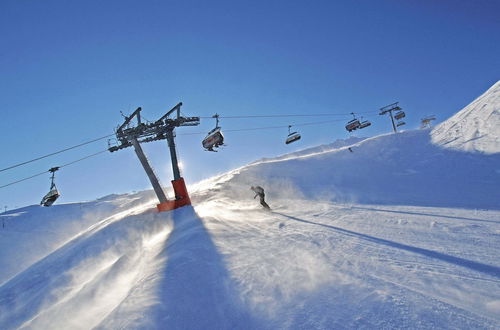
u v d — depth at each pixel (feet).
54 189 50.57
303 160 95.20
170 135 53.62
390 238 23.99
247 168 92.17
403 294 13.37
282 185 73.72
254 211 47.65
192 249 22.52
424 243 21.90
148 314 13.16
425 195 50.44
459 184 53.52
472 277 14.84
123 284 20.89
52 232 118.42
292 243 24.36
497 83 97.60
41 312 20.58
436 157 73.87
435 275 15.47
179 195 51.75
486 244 20.56
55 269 32.19
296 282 15.90
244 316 13.03
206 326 12.39
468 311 11.51
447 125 95.20
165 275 17.62
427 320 11.04
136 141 53.31
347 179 72.59
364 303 12.85
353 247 21.97
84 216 125.49
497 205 37.06
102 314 16.14
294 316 12.46
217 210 47.34
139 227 41.14
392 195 53.36
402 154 85.20
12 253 105.29
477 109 89.45
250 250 22.82
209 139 53.31
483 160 61.41
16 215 143.74
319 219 36.11
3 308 24.35
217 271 17.97
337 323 11.49
